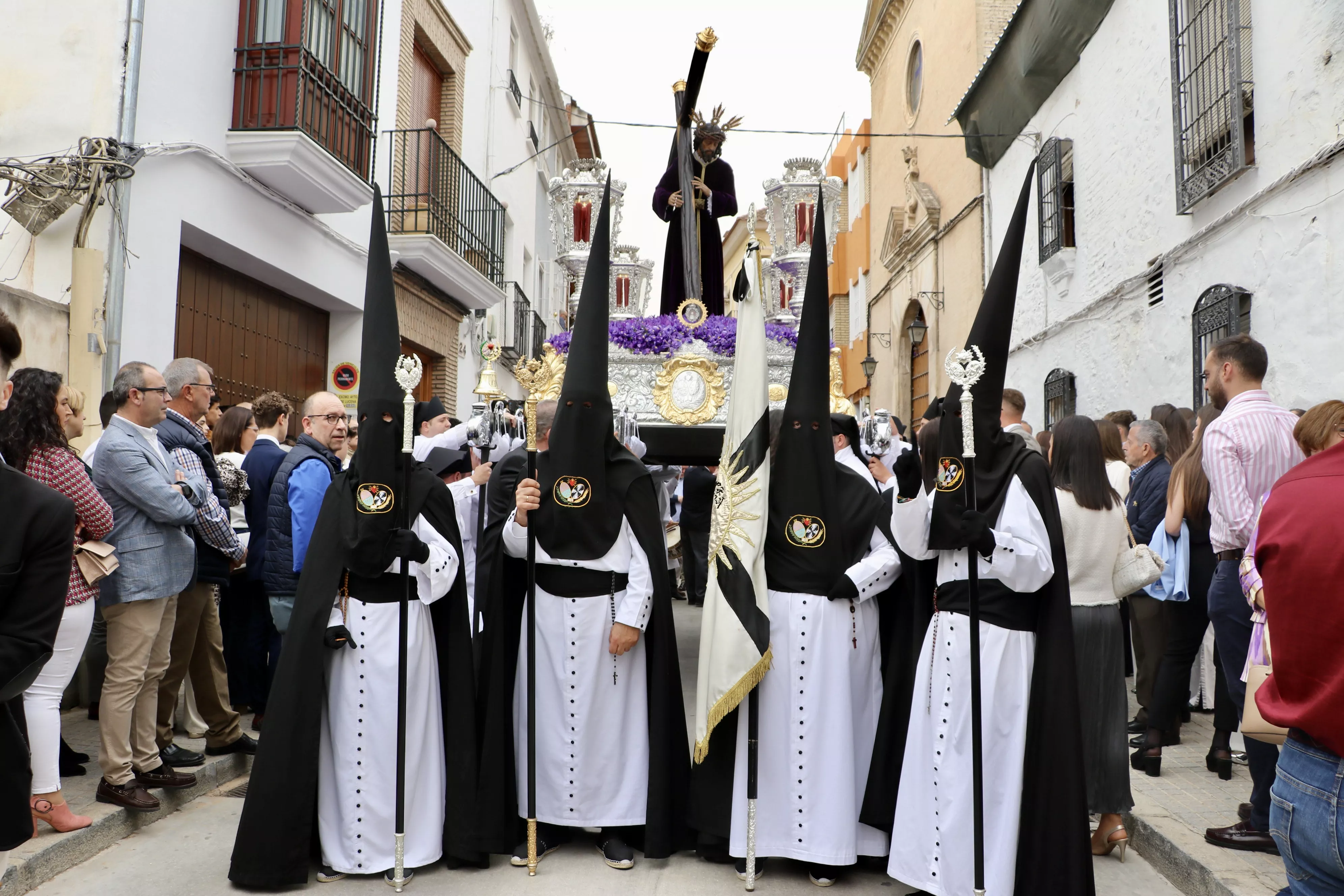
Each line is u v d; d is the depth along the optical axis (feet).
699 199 21.29
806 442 12.69
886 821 12.62
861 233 76.69
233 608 18.66
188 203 22.93
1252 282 22.86
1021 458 11.64
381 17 30.94
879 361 69.56
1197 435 15.90
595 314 13.05
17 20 20.97
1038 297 38.86
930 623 12.27
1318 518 6.98
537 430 17.19
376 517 12.36
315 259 29.58
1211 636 20.07
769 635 12.22
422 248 34.86
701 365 18.99
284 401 19.54
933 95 53.98
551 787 13.30
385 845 12.58
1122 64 30.63
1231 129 23.24
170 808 14.75
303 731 12.36
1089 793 13.41
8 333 7.67
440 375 42.68
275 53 24.85
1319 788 6.99
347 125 28.17
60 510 7.48
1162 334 27.71
